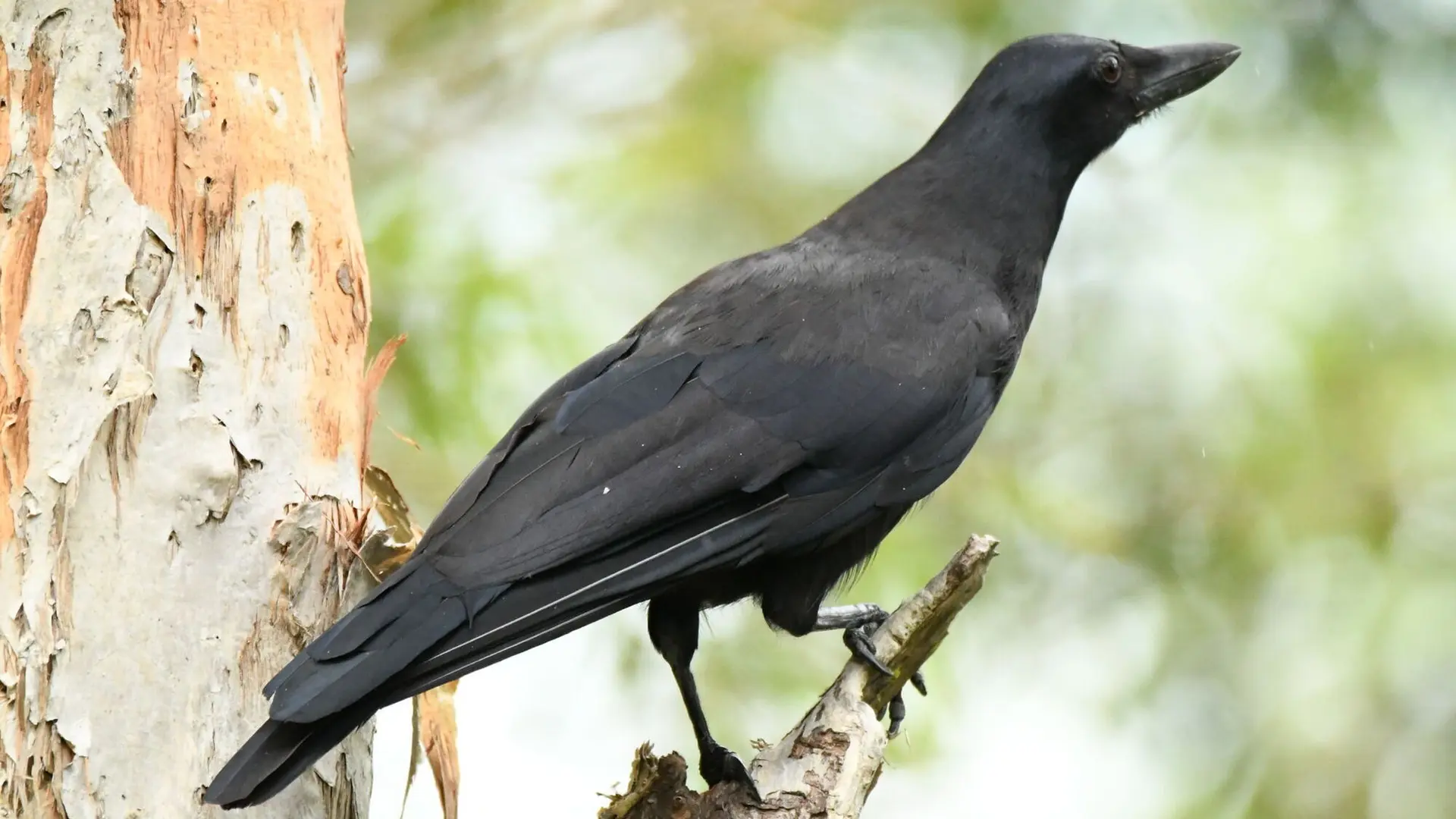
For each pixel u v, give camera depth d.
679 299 9.08
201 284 8.05
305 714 6.55
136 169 8.05
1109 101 9.86
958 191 9.65
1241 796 15.70
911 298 9.10
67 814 7.06
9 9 8.16
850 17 18.22
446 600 7.27
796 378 8.56
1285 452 16.27
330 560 7.98
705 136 17.09
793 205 17.28
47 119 8.01
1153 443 16.75
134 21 8.25
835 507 8.59
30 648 7.18
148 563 7.48
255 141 8.37
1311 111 17.25
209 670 7.49
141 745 7.24
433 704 8.97
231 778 6.45
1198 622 16.27
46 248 7.80
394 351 8.76
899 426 8.72
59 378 7.60
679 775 7.84
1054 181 9.83
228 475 7.75
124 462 7.58
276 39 8.61
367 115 17.38
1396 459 16.11
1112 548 16.42
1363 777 15.64
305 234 8.43
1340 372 16.11
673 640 8.81
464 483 8.05
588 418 8.21
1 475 7.41
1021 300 9.66
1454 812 15.44
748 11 17.98
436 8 18.05
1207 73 10.11
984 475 16.64
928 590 8.48
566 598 7.61
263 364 8.07
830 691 8.27
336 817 7.93
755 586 8.90
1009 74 9.75
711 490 8.16
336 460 8.23
